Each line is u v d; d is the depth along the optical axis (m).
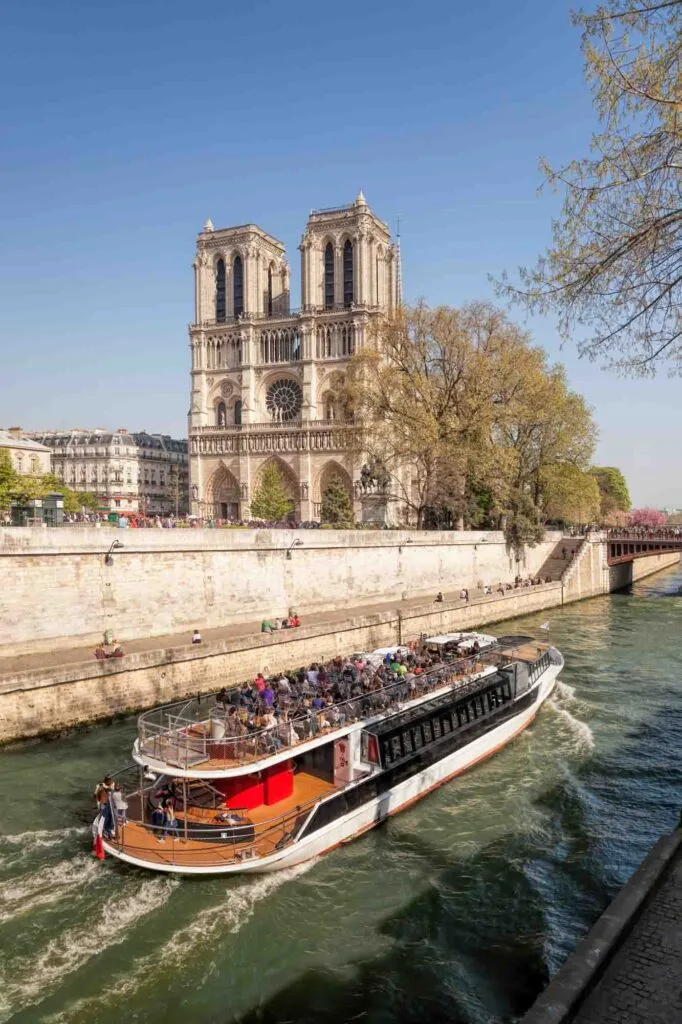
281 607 44.22
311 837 18.98
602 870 18.98
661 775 25.09
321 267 112.75
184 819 18.89
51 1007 13.88
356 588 50.84
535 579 72.19
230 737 19.98
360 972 15.19
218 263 120.44
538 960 15.53
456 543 63.16
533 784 24.44
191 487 117.19
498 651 31.97
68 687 27.66
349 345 108.81
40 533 31.22
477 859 19.66
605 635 51.28
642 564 101.81
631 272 11.64
